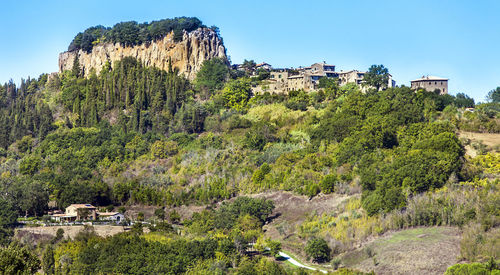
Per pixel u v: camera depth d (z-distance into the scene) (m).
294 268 140.00
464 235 138.75
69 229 174.50
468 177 175.12
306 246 149.00
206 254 144.75
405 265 131.12
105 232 172.38
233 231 161.12
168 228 171.00
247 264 138.25
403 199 159.50
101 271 139.38
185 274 137.62
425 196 160.50
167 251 145.00
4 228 173.12
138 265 139.00
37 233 171.12
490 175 176.38
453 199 155.75
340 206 173.50
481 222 142.00
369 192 172.88
